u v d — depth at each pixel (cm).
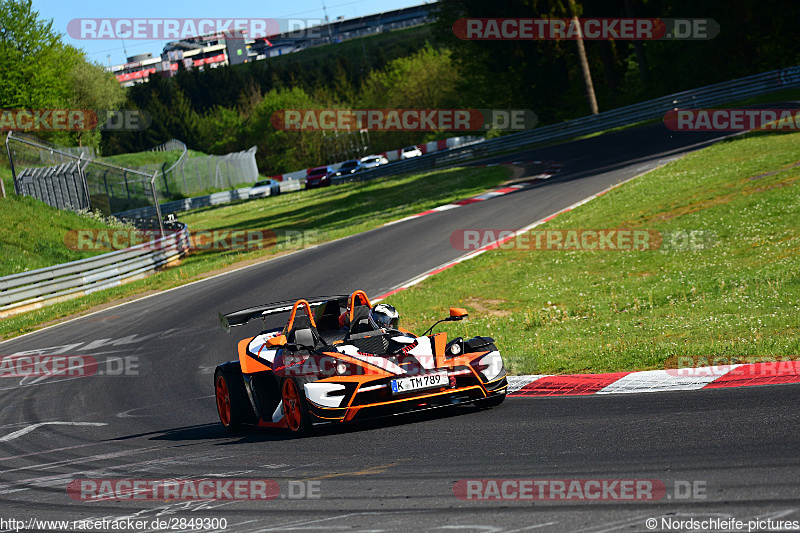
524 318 2102
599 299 2172
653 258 2547
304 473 941
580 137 7519
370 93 18262
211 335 2605
